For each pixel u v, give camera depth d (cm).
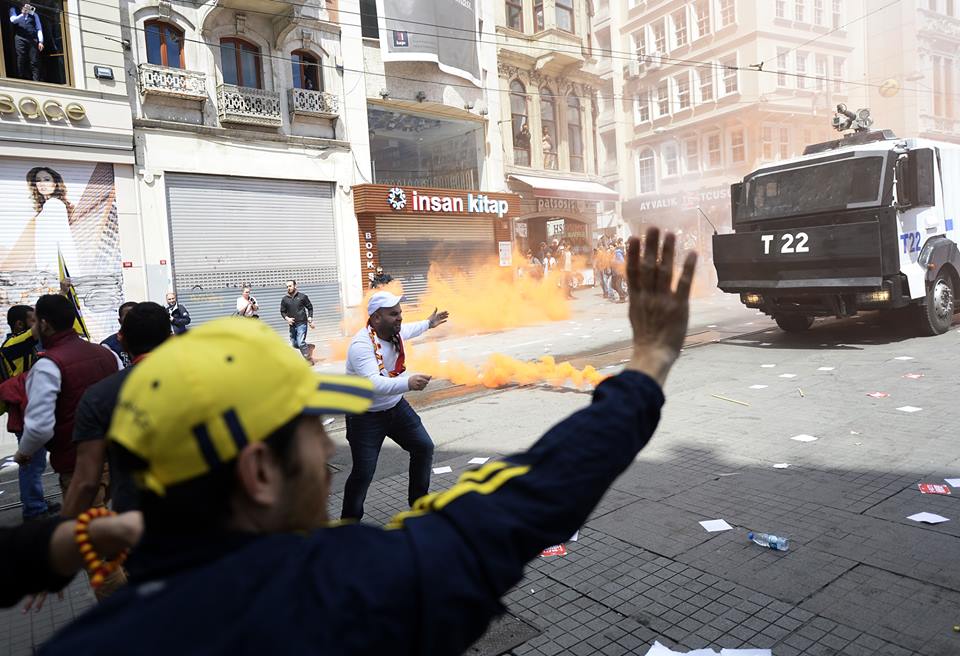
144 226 1465
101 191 1402
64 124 1336
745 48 2820
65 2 1346
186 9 1530
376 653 84
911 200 916
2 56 1295
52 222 1345
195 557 88
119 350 532
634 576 343
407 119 2173
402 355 423
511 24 2448
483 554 96
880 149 916
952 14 3344
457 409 785
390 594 87
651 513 422
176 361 88
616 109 3366
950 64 3369
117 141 1405
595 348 1183
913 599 302
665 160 3200
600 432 111
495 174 2305
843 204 929
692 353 1042
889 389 699
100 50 1383
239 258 1630
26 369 543
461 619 93
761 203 1030
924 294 973
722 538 379
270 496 92
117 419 90
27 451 346
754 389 753
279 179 1698
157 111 1494
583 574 349
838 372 808
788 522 394
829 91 3050
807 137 3022
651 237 120
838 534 372
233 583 83
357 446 404
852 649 269
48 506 540
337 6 1805
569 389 857
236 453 86
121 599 86
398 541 95
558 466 108
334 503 487
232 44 1630
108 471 358
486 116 2256
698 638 284
